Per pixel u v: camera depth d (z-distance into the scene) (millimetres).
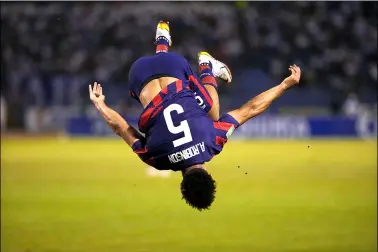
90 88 9922
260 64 55844
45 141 47969
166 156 9188
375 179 25750
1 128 51812
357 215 17500
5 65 54469
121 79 54719
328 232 15211
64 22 57719
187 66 10062
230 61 55594
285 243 14016
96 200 20328
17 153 38094
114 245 13867
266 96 9898
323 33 57281
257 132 49875
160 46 10781
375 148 41688
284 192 22047
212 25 57594
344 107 52062
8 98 52438
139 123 9430
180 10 58375
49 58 56281
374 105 52750
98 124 51219
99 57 55844
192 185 9078
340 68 55250
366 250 13336
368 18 58375
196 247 13656
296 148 41656
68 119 51531
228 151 39125
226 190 22562
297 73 10055
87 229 15672
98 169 29703
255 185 23922
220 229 15602
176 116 9180
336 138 50031
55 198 20844
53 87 51875
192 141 9125
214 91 10680
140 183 24594
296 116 49938
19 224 16359
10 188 23328
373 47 56844
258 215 17562
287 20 57594
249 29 57062
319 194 21547
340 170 29078
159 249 13477
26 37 56844
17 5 58312
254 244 13930
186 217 17297
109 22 57594
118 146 43312
